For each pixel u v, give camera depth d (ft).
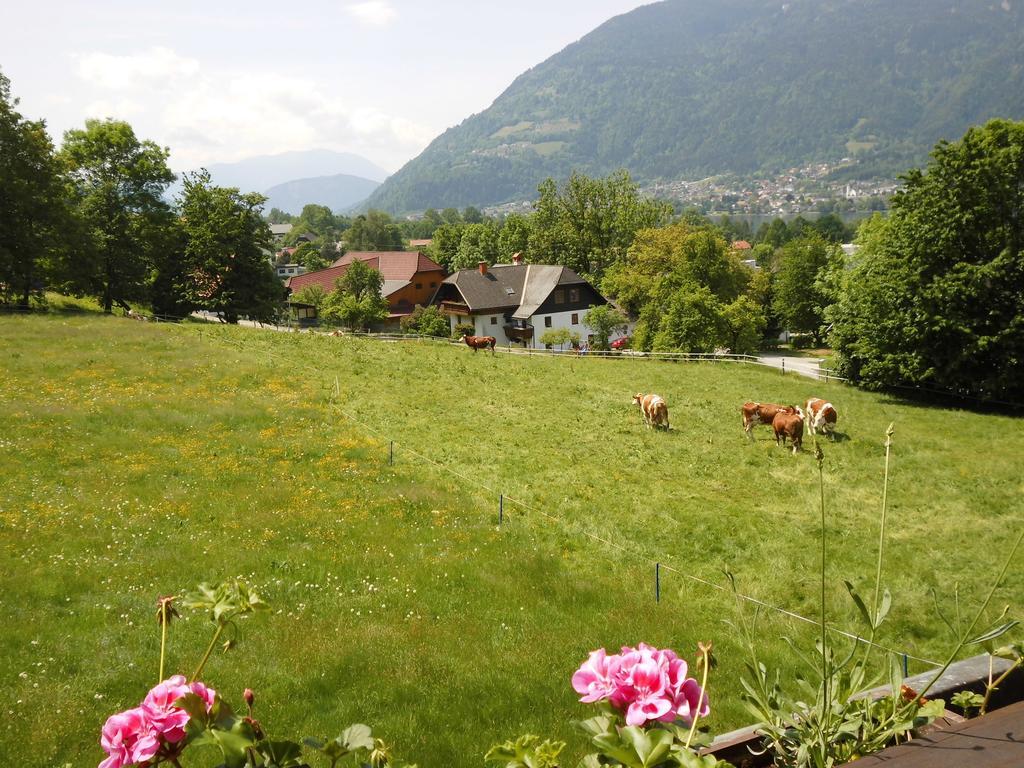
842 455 88.22
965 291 116.57
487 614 44.45
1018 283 117.80
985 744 6.15
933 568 56.85
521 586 49.19
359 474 70.79
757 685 9.11
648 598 49.96
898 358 125.08
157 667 34.71
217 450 73.46
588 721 6.61
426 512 62.49
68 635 37.09
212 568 47.19
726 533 63.62
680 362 159.22
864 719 8.43
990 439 97.86
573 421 100.63
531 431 94.07
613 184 288.71
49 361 100.12
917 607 50.16
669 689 6.25
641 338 203.21
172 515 56.08
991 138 118.52
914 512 70.03
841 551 60.23
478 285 237.04
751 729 9.49
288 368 114.21
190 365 106.83
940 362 121.60
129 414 81.41
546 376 132.87
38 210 151.43
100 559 46.88
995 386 118.01
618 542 60.23
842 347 139.74
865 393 131.13
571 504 68.13
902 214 127.44
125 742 6.14
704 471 81.61
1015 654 9.04
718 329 175.42
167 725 6.25
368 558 51.34
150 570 46.06
